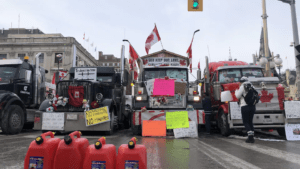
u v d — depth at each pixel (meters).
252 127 5.70
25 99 8.84
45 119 7.24
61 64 38.78
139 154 2.10
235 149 4.63
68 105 7.34
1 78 8.27
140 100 7.38
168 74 8.60
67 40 39.38
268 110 6.66
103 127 7.13
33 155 2.22
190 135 6.72
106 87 8.43
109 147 2.16
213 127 10.73
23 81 8.63
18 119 8.05
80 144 2.24
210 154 4.09
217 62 9.98
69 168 2.16
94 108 7.30
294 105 6.49
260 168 3.12
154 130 6.94
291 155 4.02
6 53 39.56
